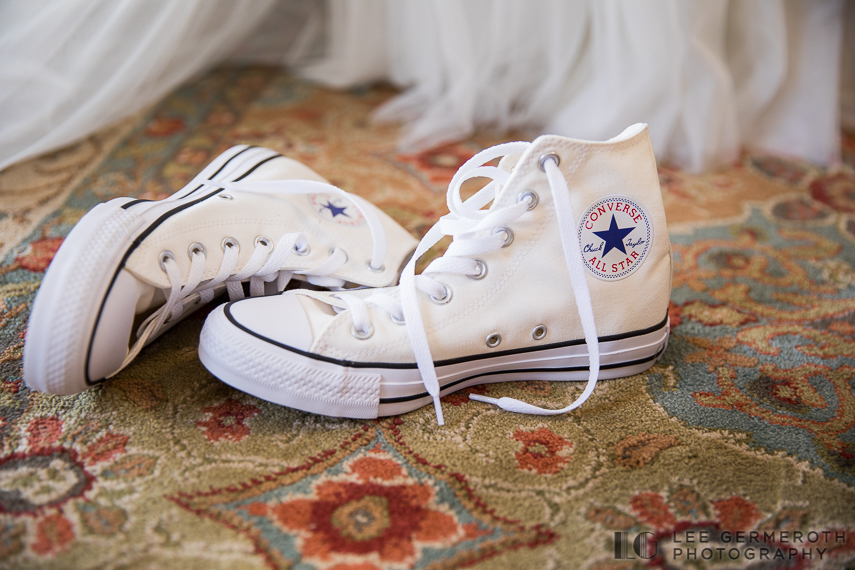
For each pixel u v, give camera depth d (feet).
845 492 1.85
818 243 2.60
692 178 2.92
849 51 3.36
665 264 2.00
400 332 1.91
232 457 1.86
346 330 1.89
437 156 2.91
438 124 3.00
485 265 1.93
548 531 1.76
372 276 2.10
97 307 1.78
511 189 1.89
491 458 1.89
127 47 2.67
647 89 2.83
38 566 1.65
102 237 1.81
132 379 1.99
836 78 3.03
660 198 1.96
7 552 1.67
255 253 2.02
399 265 2.16
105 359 1.83
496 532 1.76
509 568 1.70
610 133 2.90
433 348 1.91
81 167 2.63
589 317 1.88
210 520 1.74
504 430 1.94
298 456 1.87
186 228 1.93
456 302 1.93
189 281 1.92
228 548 1.70
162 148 2.79
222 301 2.20
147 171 2.65
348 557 1.71
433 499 1.80
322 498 1.79
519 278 1.94
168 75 3.10
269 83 3.51
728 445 1.93
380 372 1.90
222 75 3.54
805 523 1.79
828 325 2.27
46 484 1.78
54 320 1.76
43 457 1.82
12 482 1.78
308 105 3.27
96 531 1.71
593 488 1.84
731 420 1.99
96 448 1.85
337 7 3.43
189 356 2.06
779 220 2.70
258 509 1.77
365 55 3.43
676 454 1.91
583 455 1.90
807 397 2.05
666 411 2.00
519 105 3.20
